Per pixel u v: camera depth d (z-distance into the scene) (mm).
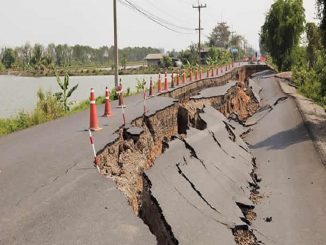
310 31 41875
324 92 26266
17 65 133250
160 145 14680
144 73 114875
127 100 19406
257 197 12289
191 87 27516
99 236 5613
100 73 121000
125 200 6867
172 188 9133
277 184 13383
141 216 8078
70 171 7941
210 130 16297
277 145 17922
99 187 7277
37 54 128750
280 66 54219
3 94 49062
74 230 5707
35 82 80500
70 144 9906
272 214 10945
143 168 10250
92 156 8844
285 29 52219
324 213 10852
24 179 7461
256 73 61656
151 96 20656
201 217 8594
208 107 21281
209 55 88375
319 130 19547
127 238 5648
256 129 21594
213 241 7828
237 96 30453
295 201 11758
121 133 11375
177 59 116000
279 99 29531
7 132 13516
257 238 9203
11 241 5285
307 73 34062
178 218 7812
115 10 22609
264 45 55969
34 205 6375
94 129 11492
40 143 10172
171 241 7070
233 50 114250
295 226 10180
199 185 10352
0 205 6324
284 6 52500
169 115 16797
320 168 14195
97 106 17281
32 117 15023
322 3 21484
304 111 23906
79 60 174250
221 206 9992
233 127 20828
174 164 10750
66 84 18531
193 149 12734
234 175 13102
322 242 9344
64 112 16984
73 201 6613
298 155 15961
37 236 5457
